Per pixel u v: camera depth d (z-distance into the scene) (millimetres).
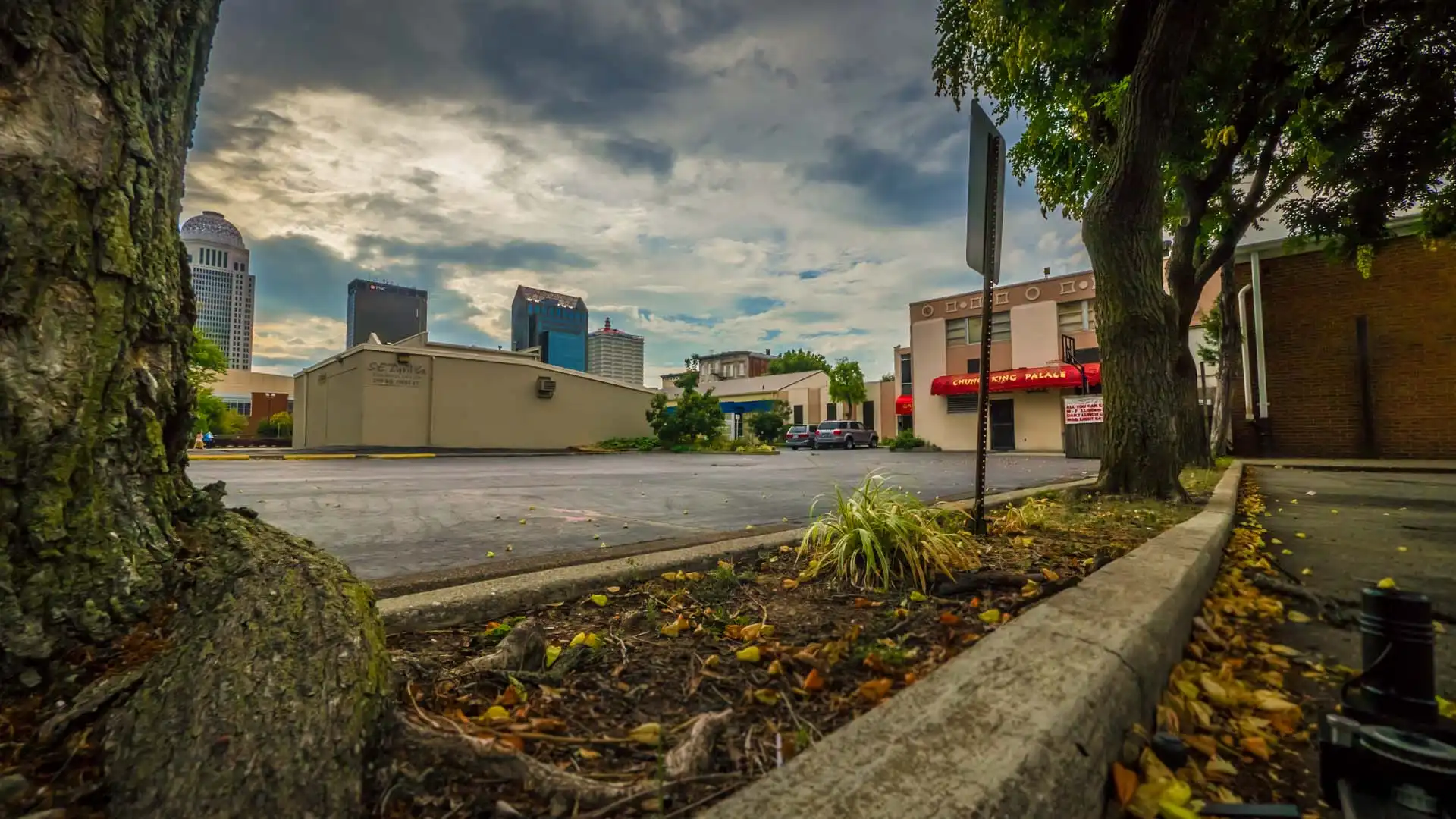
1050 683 1422
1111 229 5992
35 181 1259
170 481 1544
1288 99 8469
